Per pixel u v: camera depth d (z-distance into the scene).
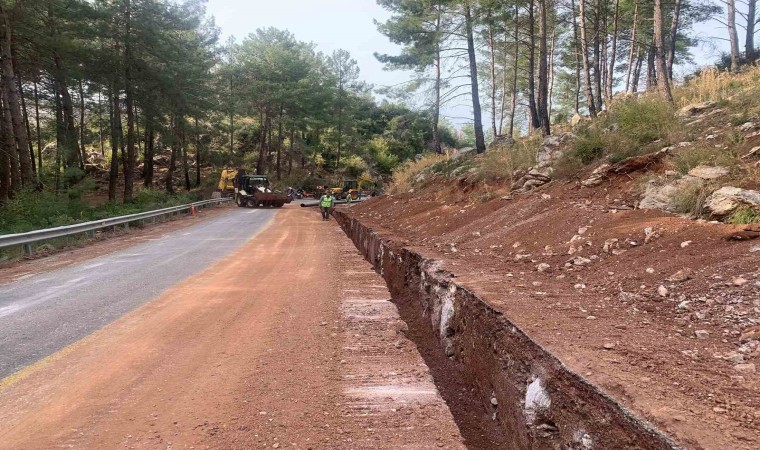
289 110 56.31
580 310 4.54
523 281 5.92
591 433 2.81
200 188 45.28
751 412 2.48
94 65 27.42
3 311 6.88
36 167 33.91
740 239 5.05
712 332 3.73
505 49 31.62
